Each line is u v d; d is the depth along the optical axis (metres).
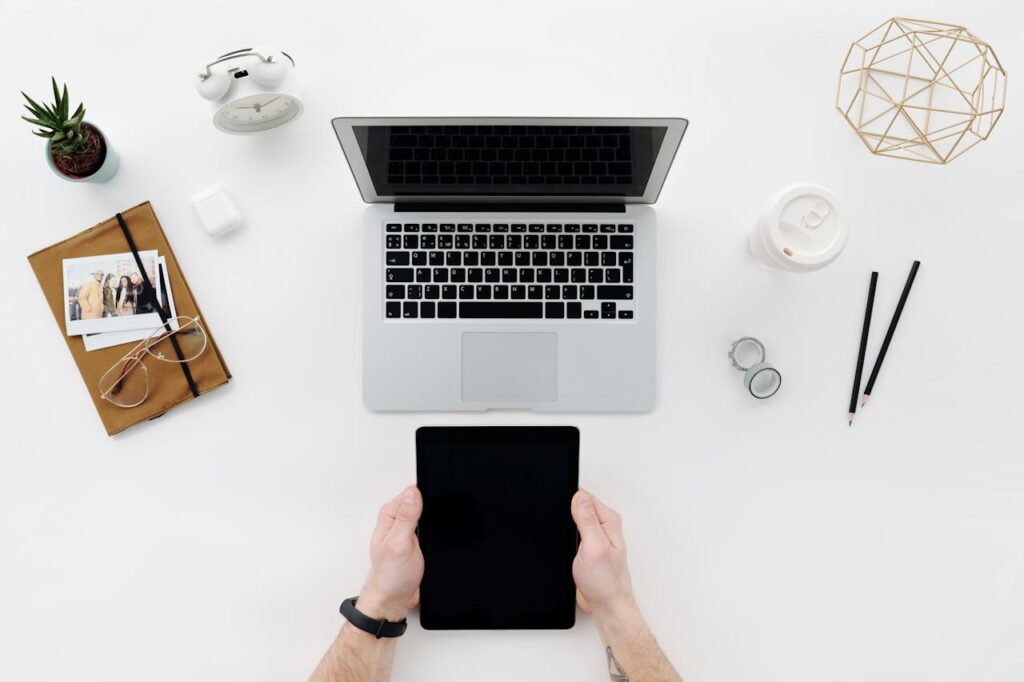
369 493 0.94
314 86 0.96
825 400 0.96
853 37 0.97
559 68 0.96
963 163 0.97
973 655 0.95
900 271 0.96
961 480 0.96
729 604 0.95
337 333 0.95
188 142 0.95
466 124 0.75
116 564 0.95
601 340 0.93
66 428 0.95
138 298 0.94
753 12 0.96
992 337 0.97
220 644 0.94
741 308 0.96
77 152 0.89
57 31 0.96
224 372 0.94
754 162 0.96
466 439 0.89
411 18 0.96
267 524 0.94
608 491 0.95
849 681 0.95
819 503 0.96
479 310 0.92
